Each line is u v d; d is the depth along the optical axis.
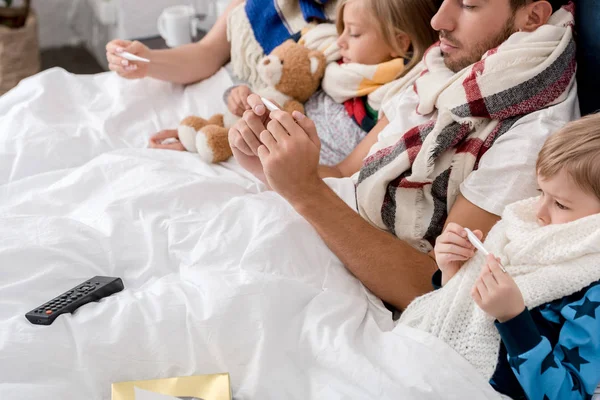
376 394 0.98
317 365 1.06
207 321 1.07
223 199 1.38
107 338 1.06
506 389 1.04
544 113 1.27
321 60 1.69
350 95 1.64
